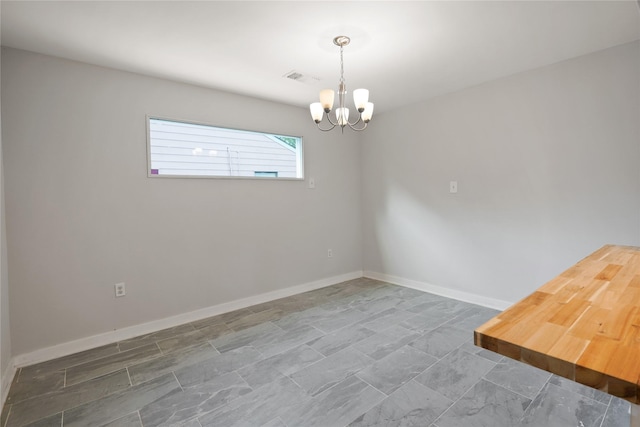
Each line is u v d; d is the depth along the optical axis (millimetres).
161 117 2896
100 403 1844
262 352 2398
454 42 2346
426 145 3730
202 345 2543
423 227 3814
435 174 3662
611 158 2516
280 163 3826
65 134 2467
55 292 2432
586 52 2559
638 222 2424
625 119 2445
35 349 2350
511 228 3084
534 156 2906
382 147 4223
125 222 2725
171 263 2961
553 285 1086
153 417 1719
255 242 3508
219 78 2926
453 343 2465
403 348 2398
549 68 2781
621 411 1655
